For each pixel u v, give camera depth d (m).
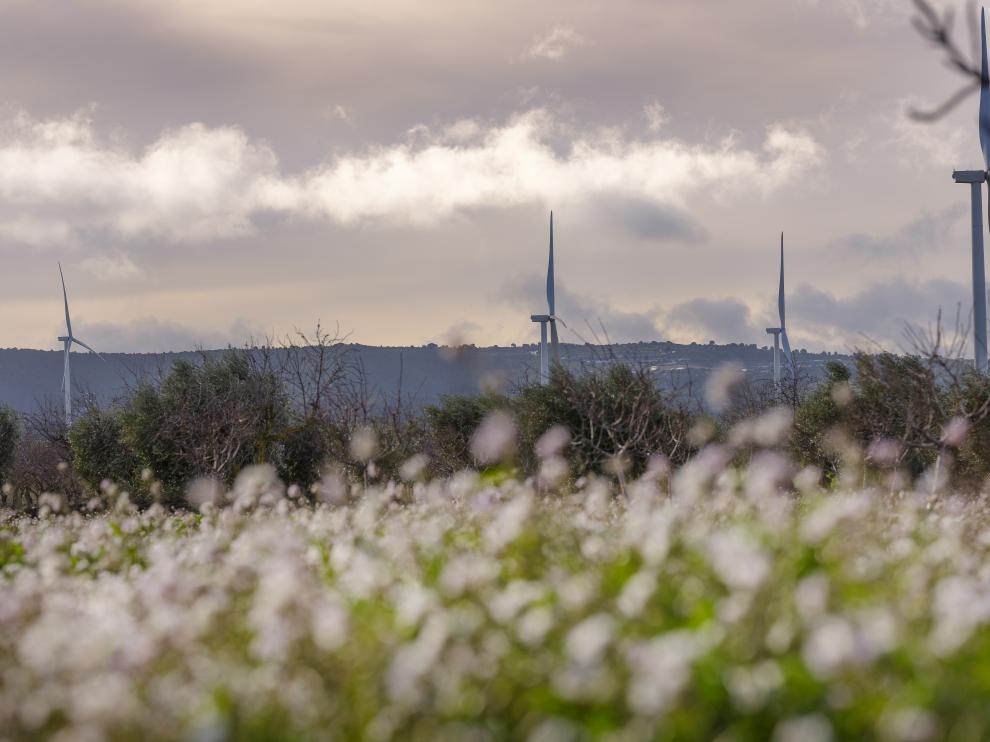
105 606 33.28
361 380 143.88
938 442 88.62
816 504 56.59
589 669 21.53
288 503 71.38
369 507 60.56
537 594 28.66
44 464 189.25
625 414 116.25
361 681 23.39
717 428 118.38
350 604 32.09
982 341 121.50
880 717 19.20
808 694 20.52
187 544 55.59
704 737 20.09
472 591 29.73
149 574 36.78
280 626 25.28
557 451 62.03
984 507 67.38
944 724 19.38
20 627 32.75
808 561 30.06
